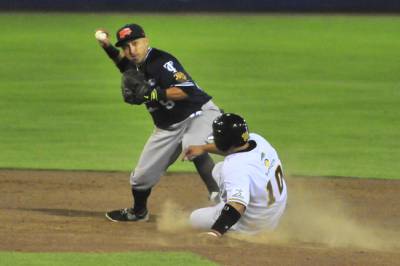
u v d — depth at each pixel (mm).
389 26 92250
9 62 64875
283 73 60031
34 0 106688
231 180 18062
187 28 88500
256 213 18797
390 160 32375
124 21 94125
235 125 18156
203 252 16438
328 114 43562
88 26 89188
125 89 20797
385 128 39719
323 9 107312
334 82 55875
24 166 30328
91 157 32438
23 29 87375
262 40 80188
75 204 24719
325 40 80562
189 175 29438
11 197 25469
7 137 36656
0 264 15375
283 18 100562
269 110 44719
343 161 32094
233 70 61188
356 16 102812
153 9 107062
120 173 29484
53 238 18438
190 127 21453
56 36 81562
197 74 58844
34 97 48656
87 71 60344
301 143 35875
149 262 15570
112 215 22328
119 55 21859
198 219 19750
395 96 50156
